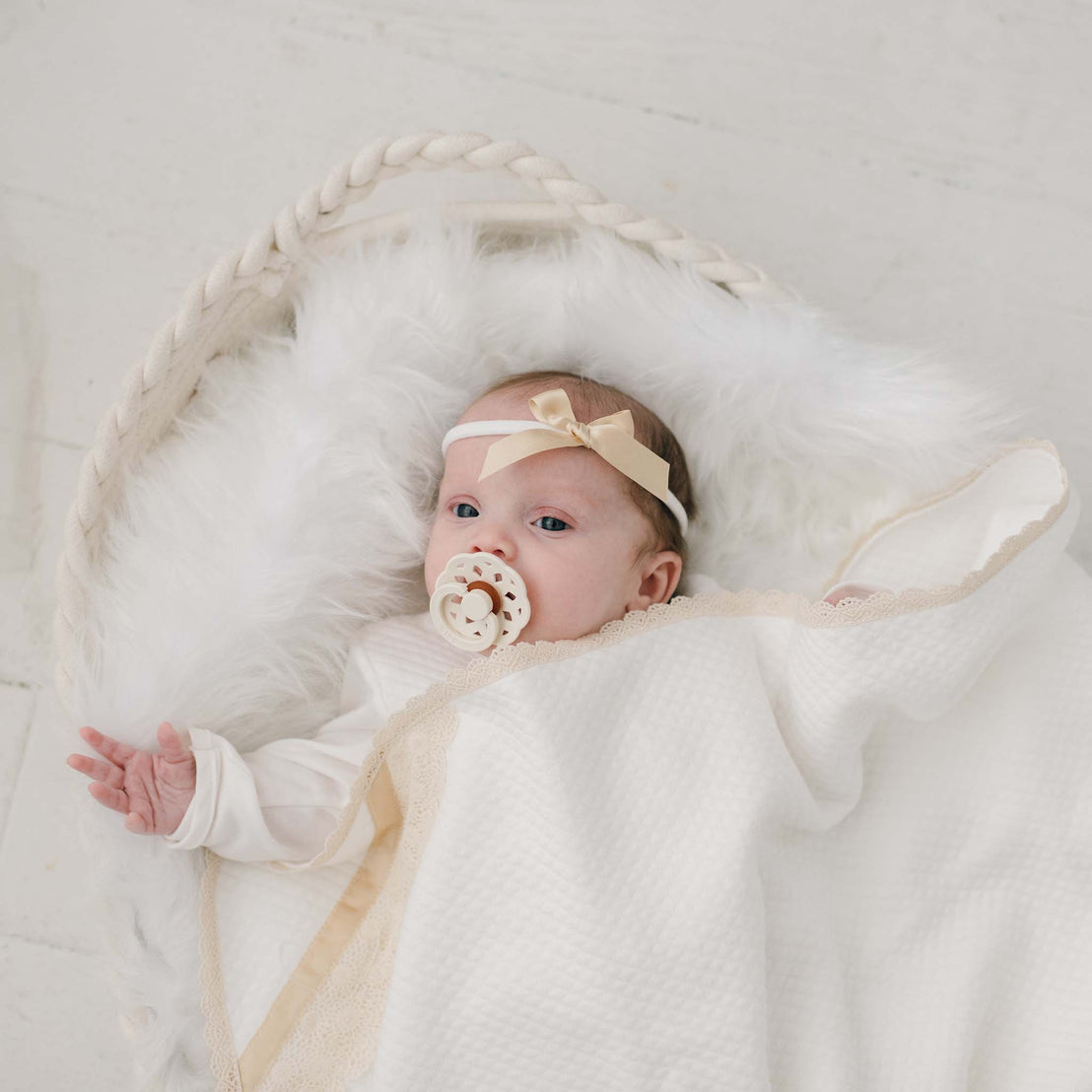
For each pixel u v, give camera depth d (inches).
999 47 84.7
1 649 77.9
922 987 64.2
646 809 60.3
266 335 73.4
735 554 74.3
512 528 63.9
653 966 58.0
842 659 60.2
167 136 82.4
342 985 62.4
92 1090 75.7
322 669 69.4
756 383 70.0
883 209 84.7
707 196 84.4
